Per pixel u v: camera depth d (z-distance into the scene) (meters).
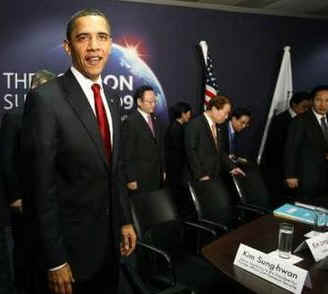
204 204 2.31
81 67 1.25
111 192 1.33
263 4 4.21
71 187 1.24
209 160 2.88
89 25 1.20
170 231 2.05
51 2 3.65
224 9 4.24
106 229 1.34
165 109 4.14
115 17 3.86
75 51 1.24
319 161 2.94
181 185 3.50
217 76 4.32
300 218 1.91
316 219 1.82
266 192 2.86
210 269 1.91
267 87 4.55
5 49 3.58
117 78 3.92
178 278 1.81
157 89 4.09
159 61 4.07
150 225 1.91
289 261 1.38
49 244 1.15
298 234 1.70
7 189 2.06
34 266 1.27
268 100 4.58
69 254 1.26
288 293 1.14
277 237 1.64
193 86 4.23
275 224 1.86
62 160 1.22
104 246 1.34
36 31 3.64
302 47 4.65
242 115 3.70
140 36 3.97
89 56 1.23
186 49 4.16
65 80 1.26
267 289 1.16
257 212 2.47
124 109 3.97
